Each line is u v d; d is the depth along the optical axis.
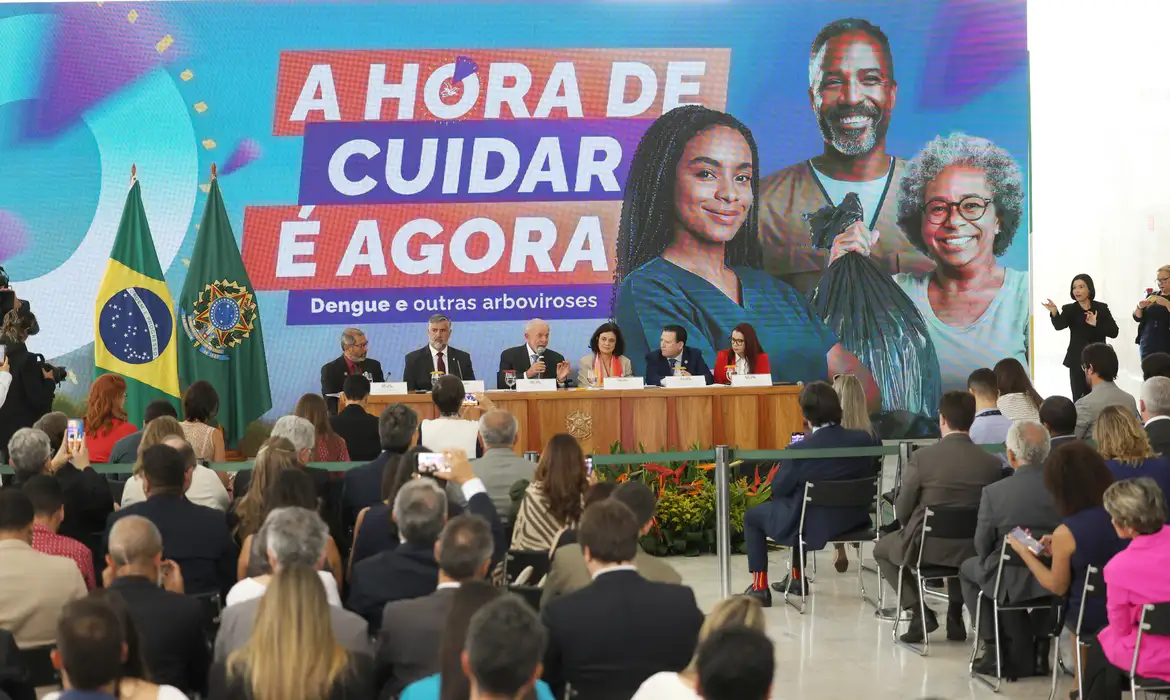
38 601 4.18
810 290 12.72
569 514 5.11
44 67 12.28
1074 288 11.83
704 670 2.39
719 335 12.66
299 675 2.97
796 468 6.72
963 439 6.04
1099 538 4.81
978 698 5.37
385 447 5.78
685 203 12.66
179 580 4.29
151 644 3.68
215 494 5.85
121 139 12.34
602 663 3.48
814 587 7.51
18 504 4.27
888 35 12.74
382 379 10.32
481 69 12.55
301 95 12.46
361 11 12.48
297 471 4.82
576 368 12.60
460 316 12.55
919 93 12.77
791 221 12.71
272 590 3.04
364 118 12.51
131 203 12.08
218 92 12.41
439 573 3.80
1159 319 11.62
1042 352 14.48
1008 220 12.82
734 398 9.73
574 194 12.61
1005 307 12.81
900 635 6.39
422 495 4.19
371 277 12.49
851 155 12.75
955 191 12.78
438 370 10.38
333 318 12.46
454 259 12.55
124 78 12.34
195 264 12.03
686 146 12.66
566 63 12.59
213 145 12.41
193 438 6.81
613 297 12.63
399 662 3.50
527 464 5.65
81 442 5.79
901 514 6.08
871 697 5.42
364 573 4.17
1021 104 12.82
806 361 12.70
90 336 12.27
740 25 12.67
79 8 12.30
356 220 12.50
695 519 8.52
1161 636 4.32
